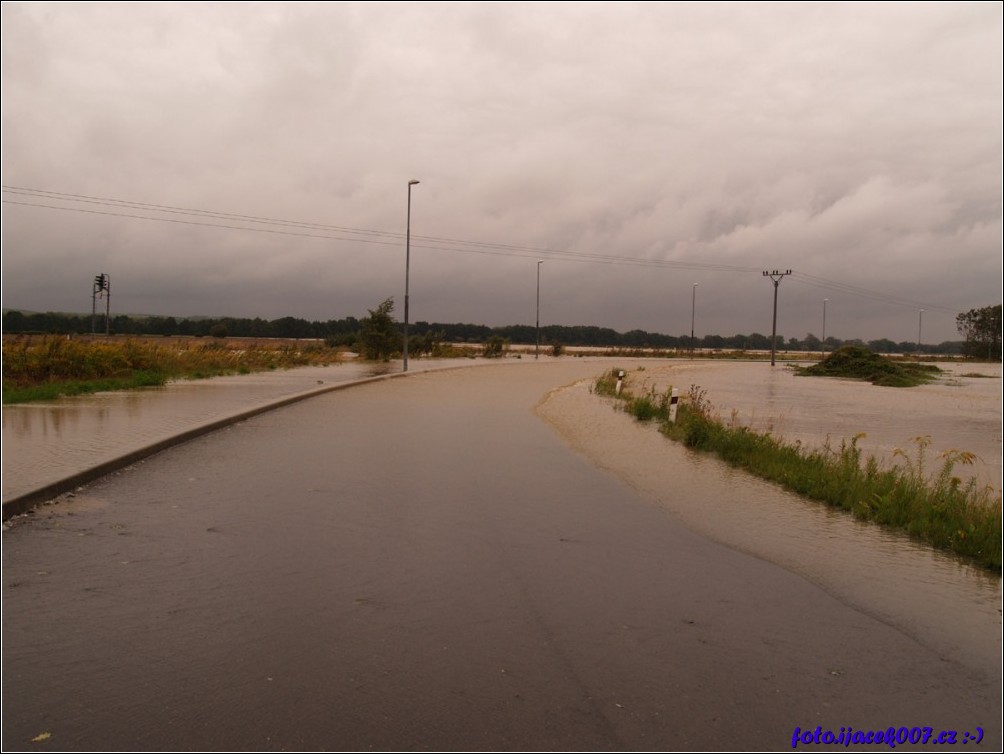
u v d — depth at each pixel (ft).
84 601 17.93
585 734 12.64
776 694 14.29
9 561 20.85
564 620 17.52
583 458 42.37
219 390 77.77
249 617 17.13
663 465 41.24
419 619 17.29
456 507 28.68
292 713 13.03
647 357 315.78
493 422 59.06
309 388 83.10
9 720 12.67
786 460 41.57
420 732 12.53
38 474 30.53
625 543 24.41
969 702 14.29
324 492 30.71
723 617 18.11
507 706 13.46
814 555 24.23
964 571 23.16
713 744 12.48
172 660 14.90
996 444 62.54
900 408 96.48
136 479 32.68
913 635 17.48
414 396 83.30
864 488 33.47
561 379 127.54
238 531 24.35
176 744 12.03
